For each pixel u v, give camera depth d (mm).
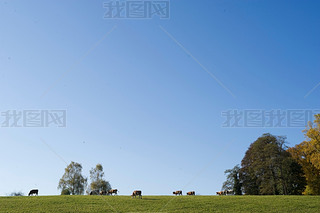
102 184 73875
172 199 39531
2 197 41438
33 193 48125
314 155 52406
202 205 35375
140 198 40750
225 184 67375
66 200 38281
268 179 61000
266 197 41469
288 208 33656
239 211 32375
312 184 55875
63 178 72250
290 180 59438
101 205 35188
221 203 36438
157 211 32219
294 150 60281
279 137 63188
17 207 33812
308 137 53656
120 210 32625
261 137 65312
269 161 60094
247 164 66750
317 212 31969
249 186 65250
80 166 74000
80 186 72375
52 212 31484
